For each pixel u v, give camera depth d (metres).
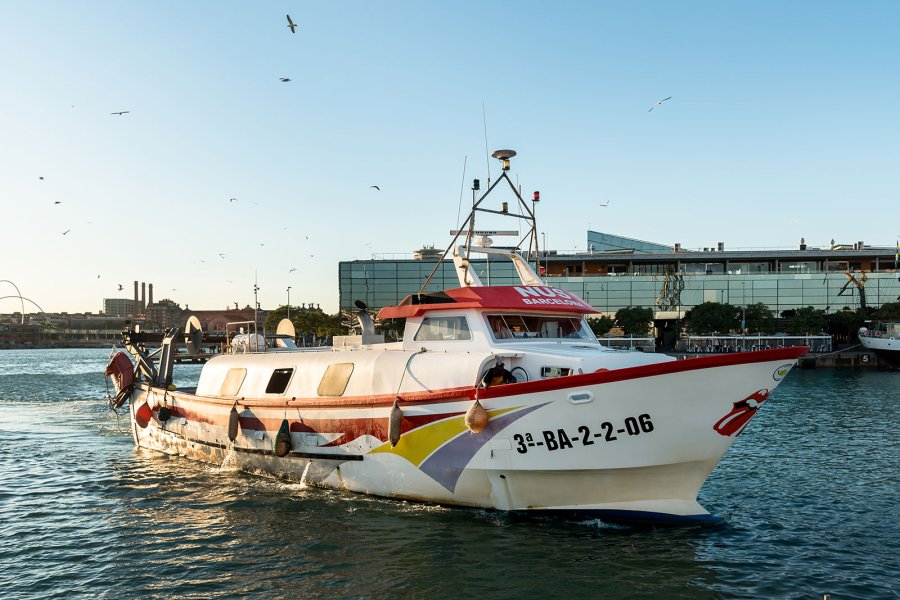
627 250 104.38
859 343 83.88
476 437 12.18
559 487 11.95
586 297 95.38
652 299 94.44
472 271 16.47
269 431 15.68
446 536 11.81
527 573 10.35
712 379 10.92
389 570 10.52
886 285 90.06
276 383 15.94
